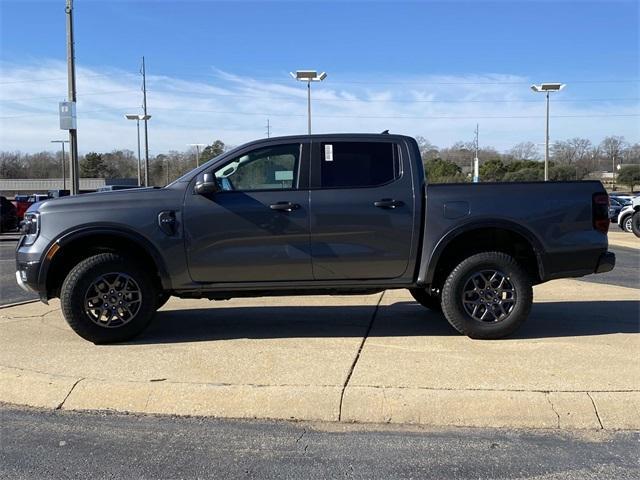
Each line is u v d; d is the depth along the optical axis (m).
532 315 6.82
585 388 4.21
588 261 5.70
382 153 5.71
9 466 3.44
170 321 6.56
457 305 5.59
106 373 4.62
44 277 5.41
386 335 5.86
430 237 5.57
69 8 24.14
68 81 24.73
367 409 4.05
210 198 5.51
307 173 5.62
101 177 109.44
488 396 4.07
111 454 3.58
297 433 3.85
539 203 5.61
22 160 113.88
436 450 3.61
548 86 39.59
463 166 67.62
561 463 3.45
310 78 32.69
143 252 5.63
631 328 6.14
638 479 3.27
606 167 85.19
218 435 3.83
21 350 5.31
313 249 5.55
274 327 6.25
